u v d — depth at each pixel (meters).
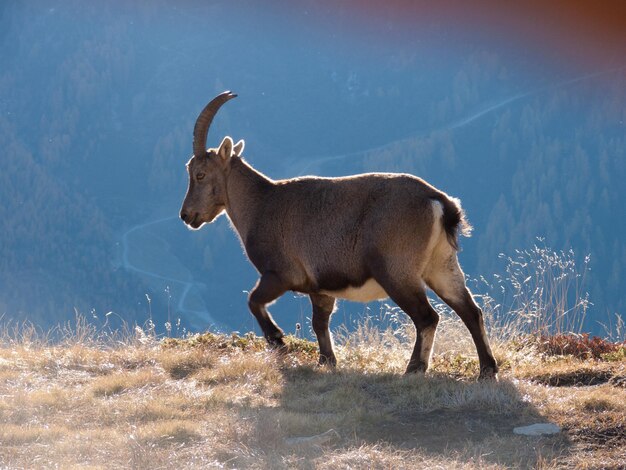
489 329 39.53
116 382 31.44
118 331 40.50
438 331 39.12
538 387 28.73
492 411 26.91
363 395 29.00
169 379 32.81
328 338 35.56
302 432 25.66
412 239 31.11
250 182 36.72
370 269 31.92
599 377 30.38
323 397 28.89
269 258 35.09
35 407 28.45
